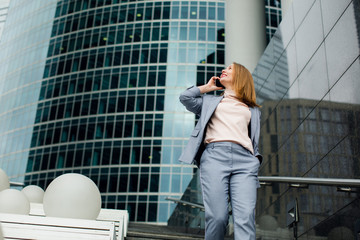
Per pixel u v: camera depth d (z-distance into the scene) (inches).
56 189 156.5
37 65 2098.9
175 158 1766.7
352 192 259.0
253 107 145.9
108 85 1907.0
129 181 1744.6
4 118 2082.9
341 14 303.7
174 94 1862.7
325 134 313.7
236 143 133.1
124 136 1813.5
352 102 277.9
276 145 414.3
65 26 2105.1
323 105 322.0
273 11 1980.8
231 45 838.5
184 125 1813.5
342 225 268.8
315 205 309.1
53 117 1932.8
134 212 1701.5
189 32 1958.7
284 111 402.0
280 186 375.2
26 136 1963.6
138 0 2027.6
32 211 215.0
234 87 144.9
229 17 868.6
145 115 1838.1
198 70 1898.4
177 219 732.0
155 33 1964.8
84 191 157.3
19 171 1905.8
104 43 1985.7
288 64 404.8
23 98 2062.0
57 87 1985.7
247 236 121.6
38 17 2230.6
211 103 141.5
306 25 370.6
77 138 1850.4
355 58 278.7
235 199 126.6
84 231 144.8
